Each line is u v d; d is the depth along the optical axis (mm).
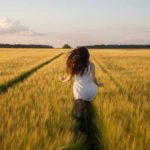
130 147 4457
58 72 18172
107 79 14242
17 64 26578
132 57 48938
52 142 4602
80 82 6852
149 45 171625
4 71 18422
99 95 9141
